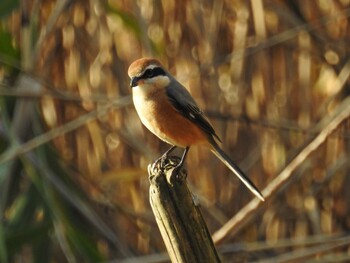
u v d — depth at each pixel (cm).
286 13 1352
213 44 1355
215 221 1364
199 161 1391
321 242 1151
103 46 1382
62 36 1377
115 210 1338
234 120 1347
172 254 642
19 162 1121
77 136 1379
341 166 1352
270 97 1386
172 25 1380
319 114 1377
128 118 1391
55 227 1073
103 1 1326
